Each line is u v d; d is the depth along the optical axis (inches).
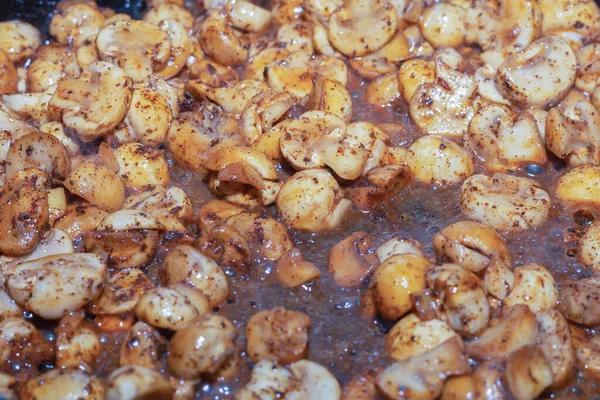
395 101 21.5
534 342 16.3
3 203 17.9
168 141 20.2
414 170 19.8
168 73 21.7
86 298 16.9
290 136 19.4
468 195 18.9
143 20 23.8
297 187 18.6
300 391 15.9
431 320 16.5
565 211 19.3
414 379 15.8
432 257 18.0
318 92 20.4
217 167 18.7
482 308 16.4
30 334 16.5
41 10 24.5
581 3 22.4
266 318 16.5
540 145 20.0
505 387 15.6
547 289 17.0
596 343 16.7
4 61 21.5
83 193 18.7
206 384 16.3
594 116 20.0
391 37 22.2
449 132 20.7
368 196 19.0
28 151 19.2
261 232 18.3
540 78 20.9
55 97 20.1
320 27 22.4
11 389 16.0
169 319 16.3
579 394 16.3
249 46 22.7
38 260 17.2
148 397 15.5
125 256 17.8
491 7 22.0
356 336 17.1
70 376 15.7
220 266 18.0
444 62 21.0
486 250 17.5
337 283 17.9
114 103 19.7
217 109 20.5
